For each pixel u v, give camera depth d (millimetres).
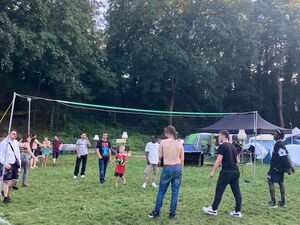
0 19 19562
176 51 29281
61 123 27859
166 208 7258
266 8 36562
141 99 35031
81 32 25656
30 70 26062
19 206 7117
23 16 22094
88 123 29781
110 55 32562
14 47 20516
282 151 7750
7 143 7449
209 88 33656
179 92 35188
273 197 7832
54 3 23984
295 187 10539
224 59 32125
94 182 10258
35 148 13820
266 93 40219
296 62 39469
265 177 12578
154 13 29859
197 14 31219
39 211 6766
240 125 20047
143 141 27672
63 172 12430
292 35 36625
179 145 6605
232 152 6801
